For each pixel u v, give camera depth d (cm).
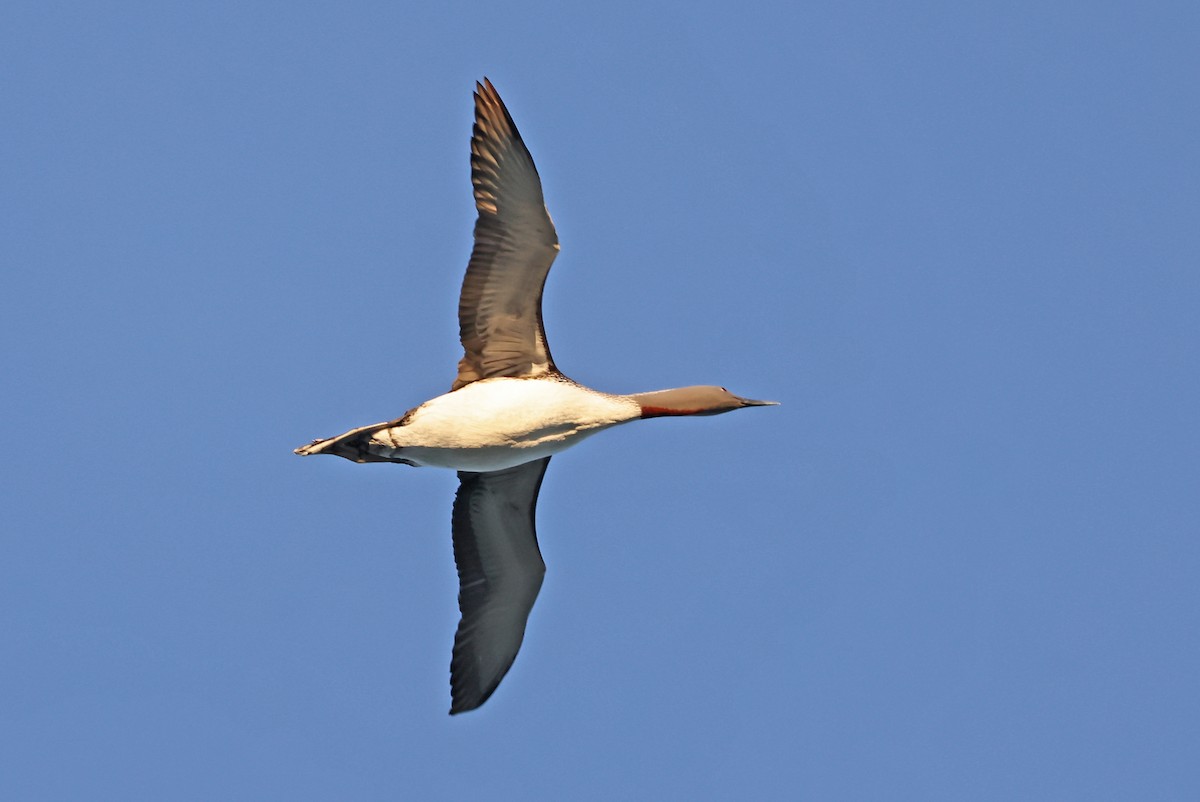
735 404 1783
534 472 1855
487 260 1678
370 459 1692
